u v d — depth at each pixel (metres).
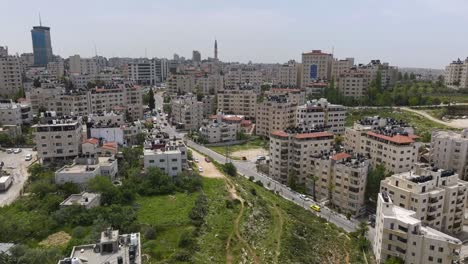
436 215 115.69
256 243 97.75
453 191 118.62
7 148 175.88
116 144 161.00
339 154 147.12
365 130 169.50
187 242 89.50
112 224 95.06
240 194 129.12
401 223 96.69
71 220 96.94
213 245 91.88
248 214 112.44
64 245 85.44
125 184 121.12
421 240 94.12
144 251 83.75
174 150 143.00
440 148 162.88
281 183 167.38
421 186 112.62
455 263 96.94
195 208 107.75
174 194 123.06
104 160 137.38
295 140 161.38
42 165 140.88
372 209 137.88
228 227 102.44
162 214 105.31
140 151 160.25
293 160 164.62
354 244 113.12
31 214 99.81
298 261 94.00
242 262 87.00
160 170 132.12
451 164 161.25
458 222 123.69
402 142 144.00
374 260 104.56
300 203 142.88
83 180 120.81
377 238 105.25
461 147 157.38
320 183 147.88
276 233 106.38
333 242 111.44
